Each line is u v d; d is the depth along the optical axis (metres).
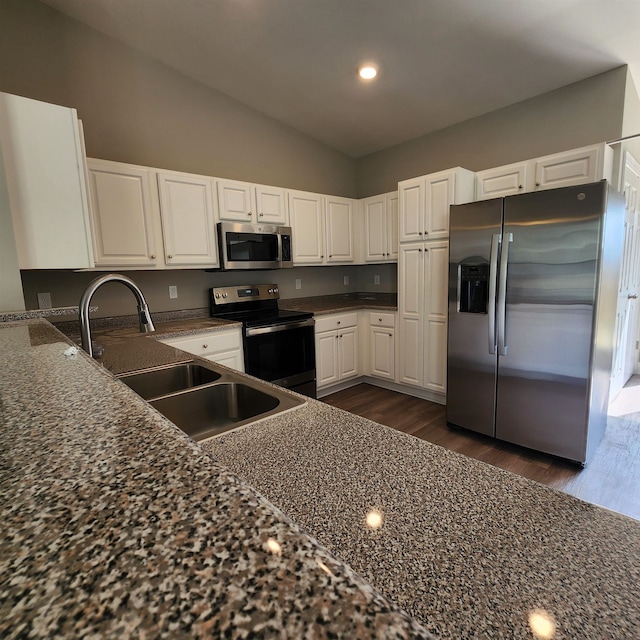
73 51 2.46
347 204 3.89
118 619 0.19
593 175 2.42
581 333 2.07
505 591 0.41
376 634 0.18
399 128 3.62
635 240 3.19
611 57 2.41
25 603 0.20
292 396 1.09
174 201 2.66
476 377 2.56
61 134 1.88
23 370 0.72
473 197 3.01
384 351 3.60
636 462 2.22
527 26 2.22
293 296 3.91
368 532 0.50
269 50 2.63
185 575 0.22
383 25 2.33
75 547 0.24
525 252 2.22
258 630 0.18
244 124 3.37
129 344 1.94
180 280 3.08
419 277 3.20
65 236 1.91
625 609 0.38
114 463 0.36
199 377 1.51
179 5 2.27
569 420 2.17
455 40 2.39
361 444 0.76
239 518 0.28
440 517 0.53
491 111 3.20
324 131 3.78
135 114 2.75
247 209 3.06
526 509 0.55
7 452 0.38
